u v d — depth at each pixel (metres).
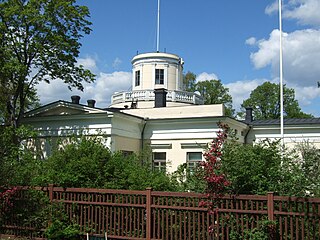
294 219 9.01
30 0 23.22
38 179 12.20
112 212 10.81
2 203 12.12
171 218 10.04
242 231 9.23
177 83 40.03
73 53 24.98
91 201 11.09
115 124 23.89
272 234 8.97
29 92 26.06
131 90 38.28
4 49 22.98
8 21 23.47
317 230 8.73
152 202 10.29
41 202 11.62
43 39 23.78
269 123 29.73
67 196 11.45
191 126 25.52
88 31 25.11
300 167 11.11
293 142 25.28
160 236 10.17
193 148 25.20
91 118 24.06
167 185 12.14
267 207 9.08
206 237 9.62
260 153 10.55
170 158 25.88
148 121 26.50
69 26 24.53
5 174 12.20
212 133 24.80
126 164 13.38
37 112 25.56
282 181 10.10
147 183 11.98
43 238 11.47
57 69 24.64
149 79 39.28
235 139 11.59
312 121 28.58
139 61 39.88
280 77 23.47
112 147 23.23
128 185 12.31
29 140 25.62
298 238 8.81
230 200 9.47
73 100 30.83
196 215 9.83
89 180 12.26
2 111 26.36
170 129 26.11
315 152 16.33
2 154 13.27
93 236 10.88
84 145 13.65
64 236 10.98
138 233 10.43
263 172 10.24
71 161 12.77
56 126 25.06
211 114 27.66
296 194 9.77
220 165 9.67
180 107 28.66
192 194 9.83
